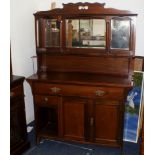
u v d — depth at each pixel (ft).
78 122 7.39
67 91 7.19
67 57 8.28
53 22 7.94
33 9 9.18
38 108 7.84
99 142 7.38
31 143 8.21
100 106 7.06
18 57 8.57
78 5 7.55
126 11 7.16
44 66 8.56
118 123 7.06
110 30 7.47
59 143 8.27
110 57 7.80
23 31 8.72
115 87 6.70
